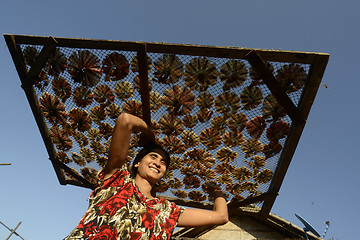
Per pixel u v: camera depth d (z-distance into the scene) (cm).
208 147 374
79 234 183
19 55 314
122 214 199
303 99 313
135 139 361
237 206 438
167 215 226
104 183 220
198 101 335
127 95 337
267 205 442
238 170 394
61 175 434
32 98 341
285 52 286
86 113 356
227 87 322
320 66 288
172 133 363
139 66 307
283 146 361
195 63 306
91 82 330
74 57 314
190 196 433
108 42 297
